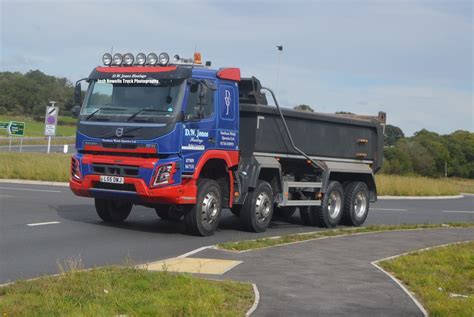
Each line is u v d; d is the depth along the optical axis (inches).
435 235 612.1
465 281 397.7
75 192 567.5
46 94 4564.5
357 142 744.3
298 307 309.1
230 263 418.9
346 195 718.5
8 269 387.9
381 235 595.8
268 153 618.2
